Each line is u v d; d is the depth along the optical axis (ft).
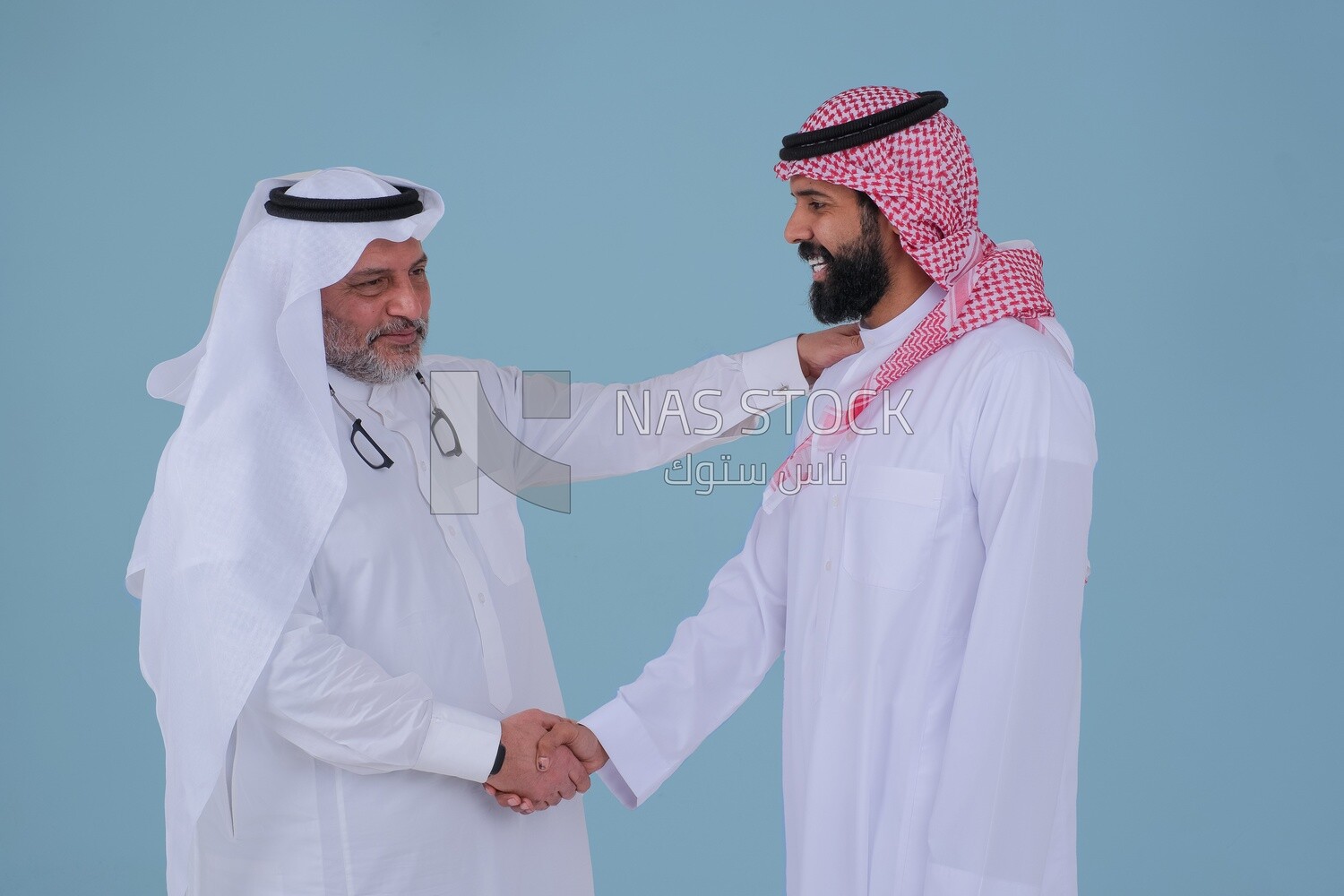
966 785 6.32
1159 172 11.42
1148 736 11.55
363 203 6.86
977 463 6.56
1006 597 6.30
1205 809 11.57
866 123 6.79
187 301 11.71
